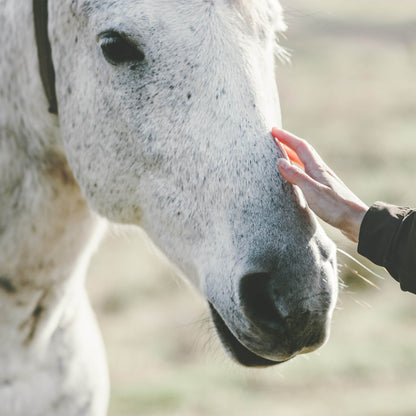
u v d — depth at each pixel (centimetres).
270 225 275
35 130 343
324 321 270
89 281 1105
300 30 3300
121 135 310
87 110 317
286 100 2338
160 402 754
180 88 291
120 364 858
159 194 305
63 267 361
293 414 720
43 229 349
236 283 278
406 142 1831
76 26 311
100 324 975
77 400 377
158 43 290
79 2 305
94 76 311
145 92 297
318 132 1964
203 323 324
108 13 295
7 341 353
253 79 289
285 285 266
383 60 2883
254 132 285
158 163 302
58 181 349
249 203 279
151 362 865
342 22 3503
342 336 916
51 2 322
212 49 288
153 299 1055
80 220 360
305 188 279
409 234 272
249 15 295
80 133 324
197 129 289
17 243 348
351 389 786
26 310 354
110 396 769
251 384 807
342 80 2591
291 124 2062
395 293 1029
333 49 3033
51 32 326
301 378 816
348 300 1010
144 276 1127
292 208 277
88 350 387
